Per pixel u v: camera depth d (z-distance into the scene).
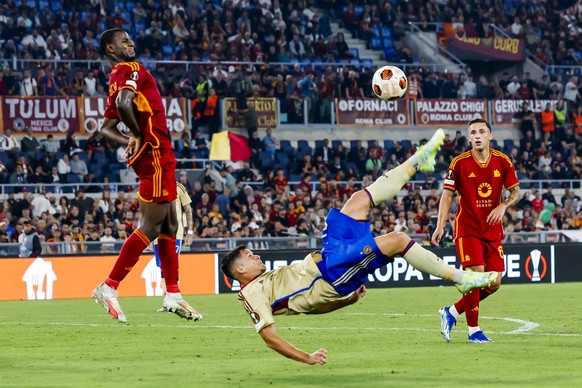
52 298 38.41
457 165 19.48
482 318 25.98
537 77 68.94
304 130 58.56
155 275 39.47
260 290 14.75
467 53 67.75
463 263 19.61
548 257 44.00
